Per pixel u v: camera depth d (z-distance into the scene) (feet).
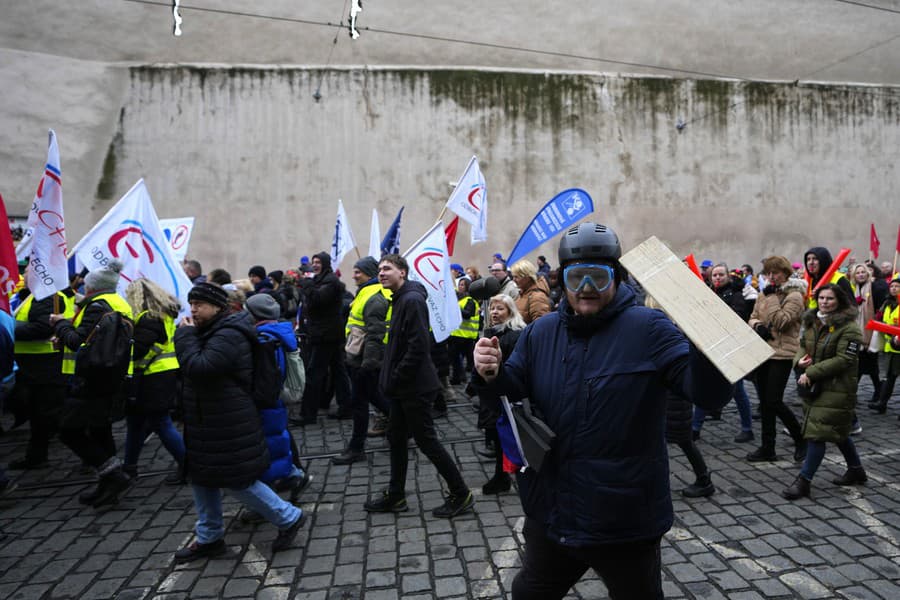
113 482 13.92
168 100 42.83
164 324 14.94
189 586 10.38
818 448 13.26
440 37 46.85
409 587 10.08
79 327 13.65
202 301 10.53
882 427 19.48
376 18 45.91
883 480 14.43
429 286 15.99
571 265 5.76
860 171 52.75
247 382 10.65
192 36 43.52
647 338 5.62
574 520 5.58
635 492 5.45
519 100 47.06
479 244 46.24
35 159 40.91
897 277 21.36
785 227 51.16
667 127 49.37
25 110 40.86
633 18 49.55
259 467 10.69
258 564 11.07
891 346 20.97
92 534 12.67
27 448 18.04
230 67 43.65
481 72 46.68
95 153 41.86
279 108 44.21
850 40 53.52
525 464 5.85
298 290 33.04
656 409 5.59
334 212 44.50
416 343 12.21
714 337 4.78
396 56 46.21
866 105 53.16
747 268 41.04
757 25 51.78
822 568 10.27
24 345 16.89
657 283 5.27
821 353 13.19
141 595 10.14
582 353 5.74
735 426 19.95
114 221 16.05
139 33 42.86
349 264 44.50
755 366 4.52
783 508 12.89
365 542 11.80
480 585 10.06
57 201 15.01
